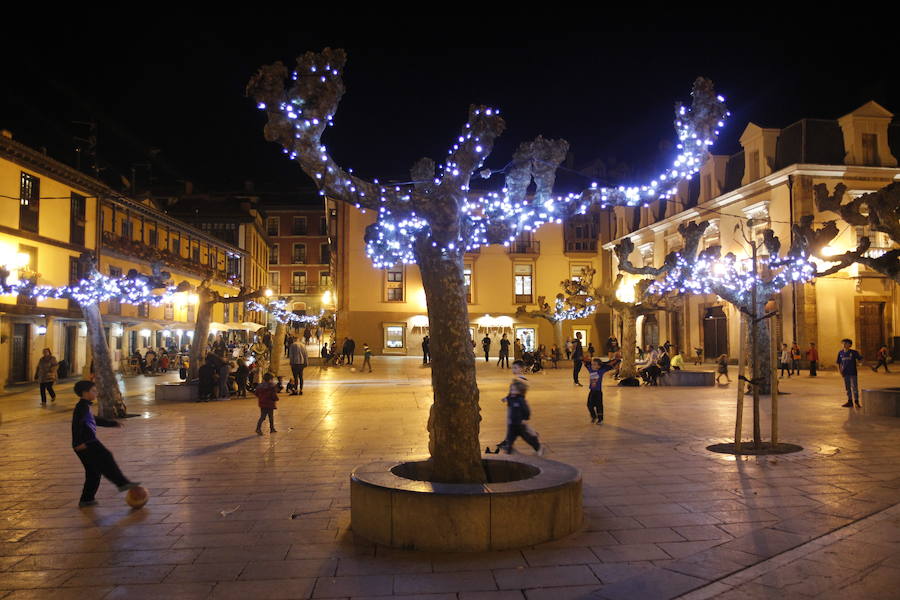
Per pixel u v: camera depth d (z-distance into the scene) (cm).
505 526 542
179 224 4141
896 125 3181
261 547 561
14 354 2603
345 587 467
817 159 2969
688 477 807
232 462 955
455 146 707
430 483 575
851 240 2969
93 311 1537
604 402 1722
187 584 477
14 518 665
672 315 4053
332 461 958
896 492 710
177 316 4247
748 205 3244
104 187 3152
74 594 462
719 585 452
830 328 2934
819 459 903
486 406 1681
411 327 4603
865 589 434
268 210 7406
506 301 4738
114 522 646
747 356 2016
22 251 2591
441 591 457
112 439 1182
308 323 5431
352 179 634
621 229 4678
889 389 1396
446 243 644
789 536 562
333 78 611
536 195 829
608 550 537
